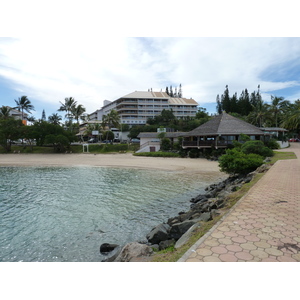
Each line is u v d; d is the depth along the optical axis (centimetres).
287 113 5531
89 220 973
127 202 1243
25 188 1623
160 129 5022
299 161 1770
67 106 6869
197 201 1212
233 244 388
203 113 8356
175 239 676
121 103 8894
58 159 3894
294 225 477
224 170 1714
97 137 7044
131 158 3922
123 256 469
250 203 655
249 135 3466
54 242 769
